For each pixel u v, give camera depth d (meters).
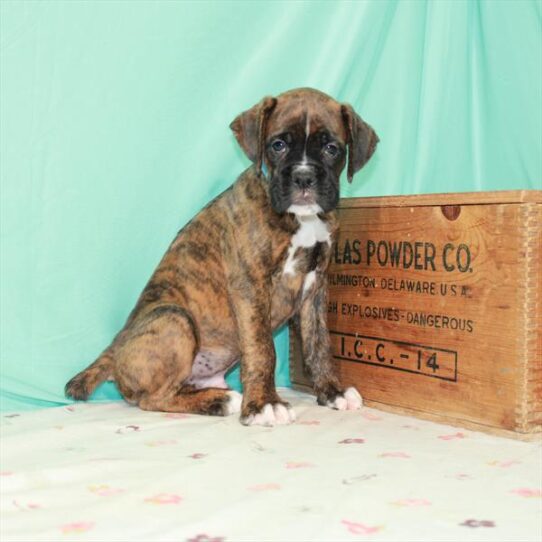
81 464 0.94
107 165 1.23
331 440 1.04
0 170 1.19
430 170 1.41
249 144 1.14
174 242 1.23
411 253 1.15
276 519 0.82
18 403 1.22
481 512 0.84
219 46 1.27
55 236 1.21
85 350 1.24
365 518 0.83
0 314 1.19
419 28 1.39
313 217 1.15
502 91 1.40
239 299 1.15
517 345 1.05
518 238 1.05
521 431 1.05
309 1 1.29
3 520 0.82
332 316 1.26
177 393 1.16
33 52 1.19
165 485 0.89
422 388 1.14
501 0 1.38
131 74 1.23
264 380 1.13
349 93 1.35
